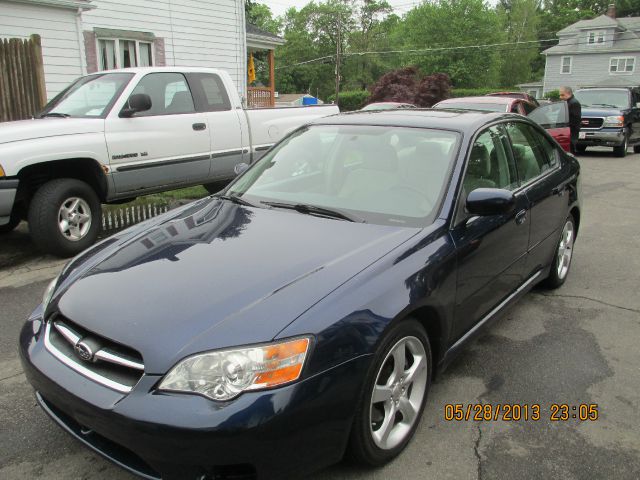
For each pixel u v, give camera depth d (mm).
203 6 14828
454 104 11656
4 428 2965
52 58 11594
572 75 55219
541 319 4410
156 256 2838
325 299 2371
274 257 2719
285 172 3805
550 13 80750
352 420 2324
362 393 2348
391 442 2656
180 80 7137
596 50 53219
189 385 2102
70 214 5938
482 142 3633
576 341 4027
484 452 2781
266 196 3588
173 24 14258
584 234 7117
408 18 63031
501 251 3537
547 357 3783
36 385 2479
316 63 79688
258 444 2068
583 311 4574
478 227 3254
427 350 2844
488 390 3359
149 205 7207
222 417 2041
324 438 2236
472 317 3334
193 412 2053
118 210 6906
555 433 2947
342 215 3189
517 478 2602
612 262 5910
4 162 5340
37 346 2559
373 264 2639
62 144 5781
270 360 2137
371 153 3600
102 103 6445
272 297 2371
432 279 2773
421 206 3184
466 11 59188
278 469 2143
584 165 14539
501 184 3750
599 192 10312
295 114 8500
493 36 59344
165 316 2314
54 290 2840
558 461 2723
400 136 3629
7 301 4746
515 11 71875
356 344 2322
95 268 2844
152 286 2533
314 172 3703
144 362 2172
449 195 3178
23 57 9219
